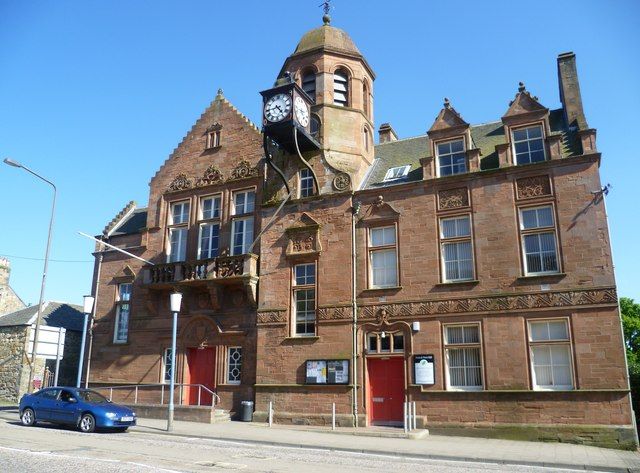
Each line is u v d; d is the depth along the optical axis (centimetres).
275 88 2278
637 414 2272
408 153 2525
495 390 1859
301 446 1560
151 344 2577
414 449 1498
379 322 2080
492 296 1936
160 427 1955
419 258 2083
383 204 2192
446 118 2202
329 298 2186
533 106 2066
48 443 1434
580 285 1831
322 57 2533
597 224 1855
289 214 2364
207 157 2700
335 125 2439
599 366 1752
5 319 3359
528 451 1517
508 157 2038
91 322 2778
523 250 1948
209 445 1532
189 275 2484
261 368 2245
